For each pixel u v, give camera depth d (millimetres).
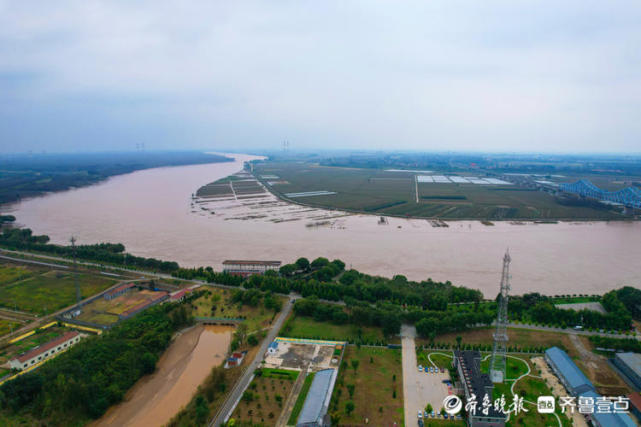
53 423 94625
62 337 132125
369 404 102500
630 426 89625
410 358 124500
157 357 124625
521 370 117438
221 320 149875
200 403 100625
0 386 103625
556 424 95562
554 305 152750
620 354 118875
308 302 154125
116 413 100875
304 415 94875
